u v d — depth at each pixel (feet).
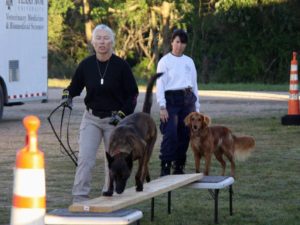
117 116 32.73
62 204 35.99
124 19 189.37
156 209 35.35
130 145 28.22
